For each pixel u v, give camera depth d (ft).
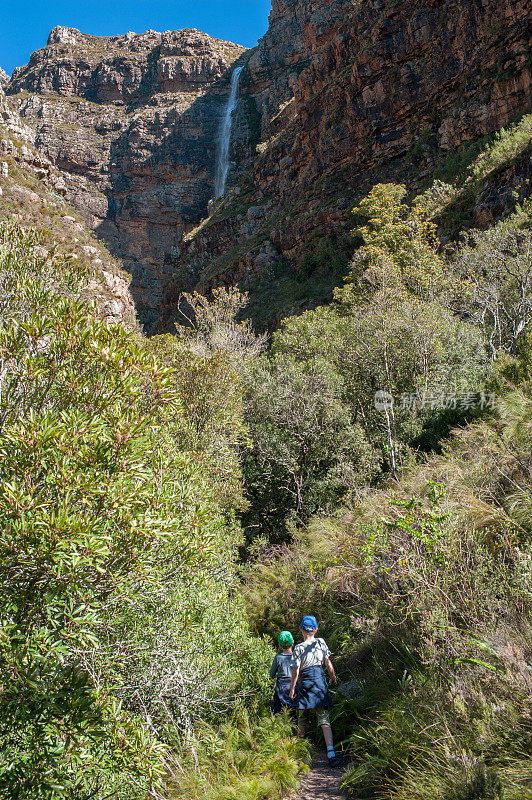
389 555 14.87
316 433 36.65
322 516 31.14
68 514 9.02
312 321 65.26
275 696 15.75
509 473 16.63
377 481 33.06
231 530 26.50
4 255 14.93
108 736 9.02
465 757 8.96
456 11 135.54
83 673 9.92
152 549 10.16
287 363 42.65
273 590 22.84
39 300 13.88
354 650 16.44
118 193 322.14
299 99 195.00
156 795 10.80
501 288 49.39
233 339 57.82
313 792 11.92
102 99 367.66
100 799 9.53
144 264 310.45
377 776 11.03
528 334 32.01
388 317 36.94
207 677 13.99
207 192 317.01
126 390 11.54
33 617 9.34
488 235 57.00
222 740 13.47
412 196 134.72
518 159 90.99
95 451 9.78
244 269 185.88
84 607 8.84
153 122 329.11
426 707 11.15
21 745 8.62
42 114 344.28
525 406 20.21
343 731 14.65
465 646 11.68
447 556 13.10
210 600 15.23
